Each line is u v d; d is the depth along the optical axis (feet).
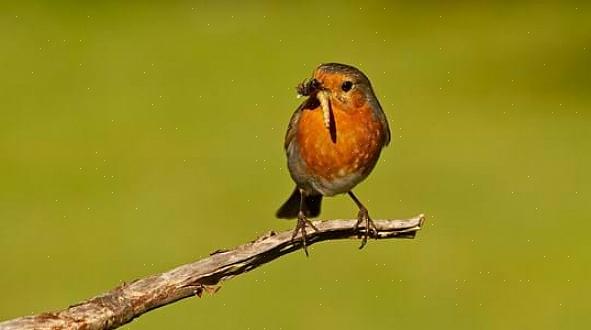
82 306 17.62
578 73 66.80
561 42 71.82
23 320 17.10
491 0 79.36
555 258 41.93
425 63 68.54
